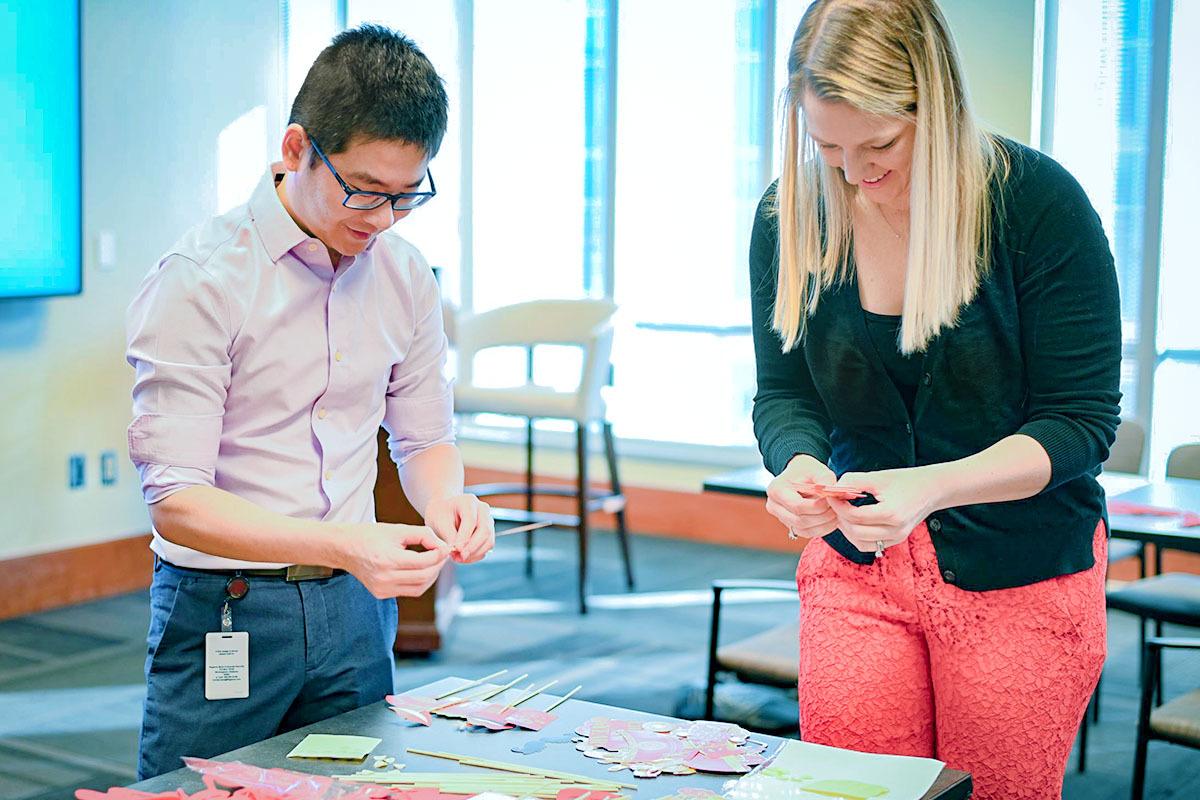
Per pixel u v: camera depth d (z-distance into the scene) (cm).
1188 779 350
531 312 544
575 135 654
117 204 522
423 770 151
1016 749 183
